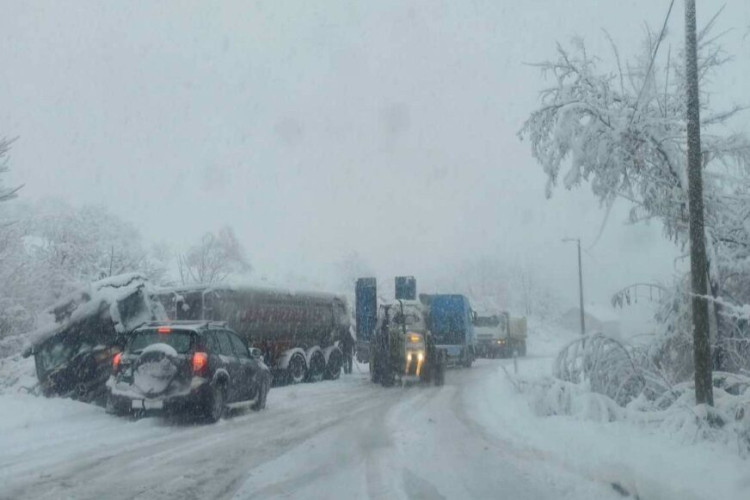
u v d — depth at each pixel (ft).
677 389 43.32
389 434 40.50
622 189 52.44
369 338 94.68
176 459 32.22
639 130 51.16
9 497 24.82
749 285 51.06
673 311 50.85
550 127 53.11
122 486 26.84
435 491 26.99
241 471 30.12
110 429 39.68
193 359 42.32
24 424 39.01
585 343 48.16
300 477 29.22
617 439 35.14
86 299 49.62
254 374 49.57
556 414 45.50
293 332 77.51
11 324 61.77
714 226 51.03
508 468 31.01
